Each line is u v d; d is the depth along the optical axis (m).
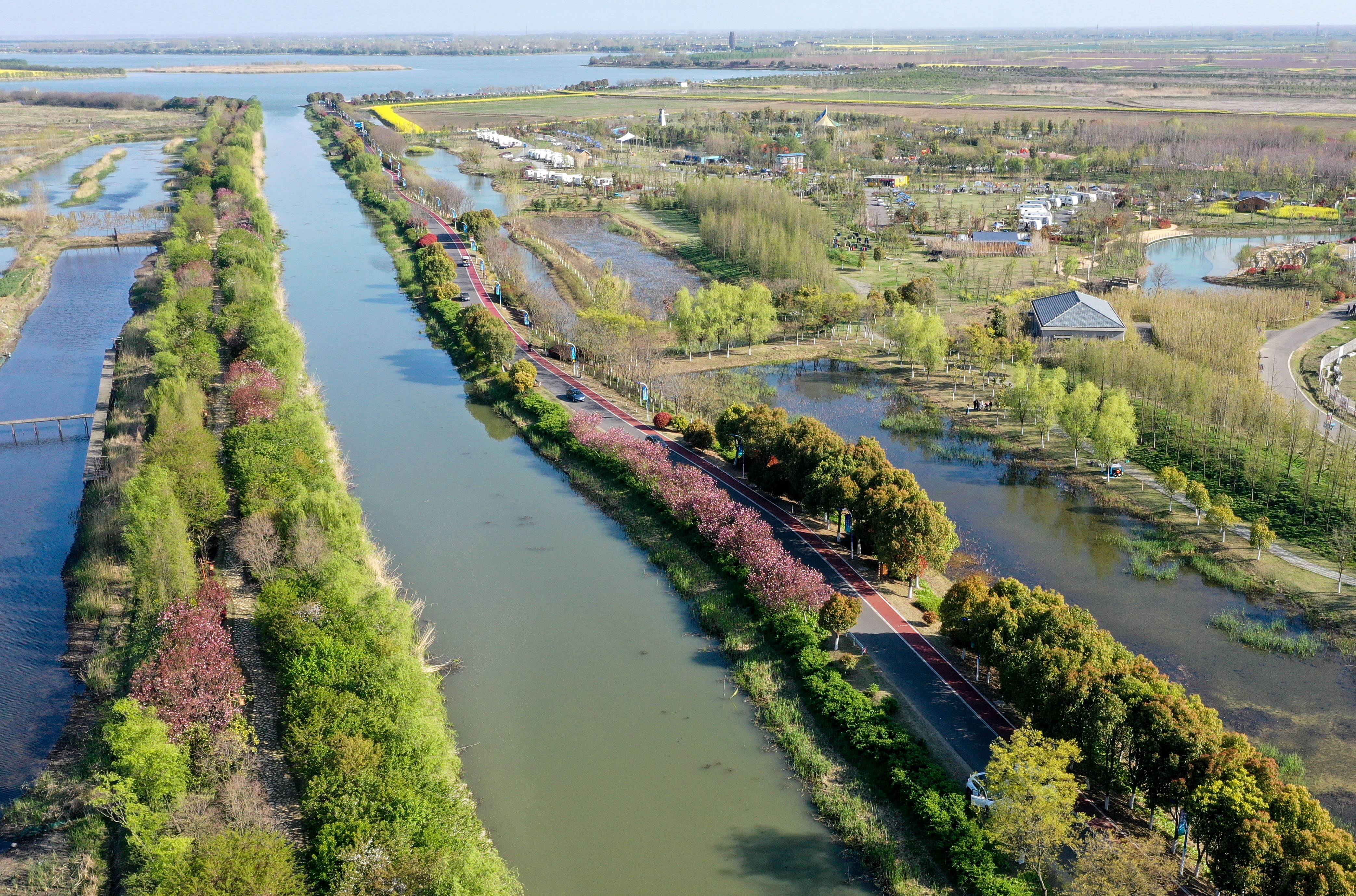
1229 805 70.06
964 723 91.75
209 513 118.69
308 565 107.00
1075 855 77.19
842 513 125.88
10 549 124.44
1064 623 89.94
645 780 87.50
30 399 174.12
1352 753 88.38
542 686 100.31
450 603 114.94
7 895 72.38
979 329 196.00
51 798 82.44
